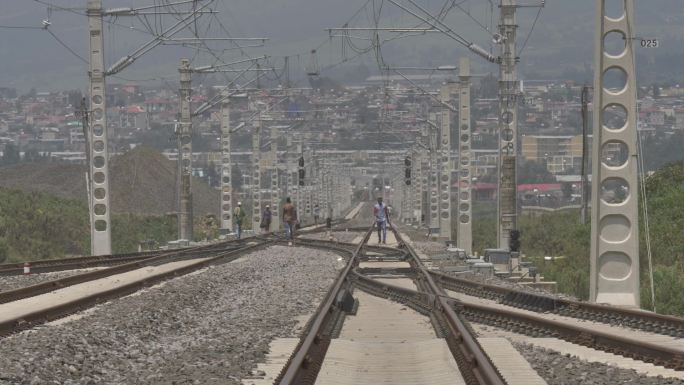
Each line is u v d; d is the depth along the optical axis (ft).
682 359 142.20
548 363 144.66
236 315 224.33
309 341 151.33
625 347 157.48
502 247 427.33
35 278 339.16
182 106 636.48
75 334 172.24
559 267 447.83
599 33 225.15
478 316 210.79
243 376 135.23
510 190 427.74
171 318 216.54
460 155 547.08
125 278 333.62
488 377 118.52
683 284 307.37
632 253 227.81
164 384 128.36
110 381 134.82
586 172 606.96
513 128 428.97
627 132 226.79
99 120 469.98
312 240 602.85
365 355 157.28
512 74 427.74
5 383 125.18
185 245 611.06
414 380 135.03
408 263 422.41
